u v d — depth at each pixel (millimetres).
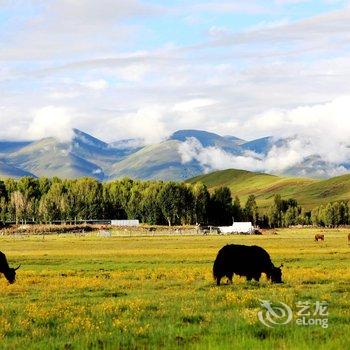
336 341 29672
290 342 30031
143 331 33219
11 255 131625
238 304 43562
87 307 43250
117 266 98938
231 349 28953
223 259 65438
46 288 62500
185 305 43656
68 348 30062
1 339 32281
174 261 109438
